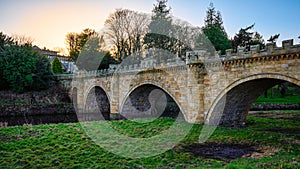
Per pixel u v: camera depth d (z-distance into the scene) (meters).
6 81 65.06
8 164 19.55
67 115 59.34
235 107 36.09
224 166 18.16
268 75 27.69
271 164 17.72
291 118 44.38
